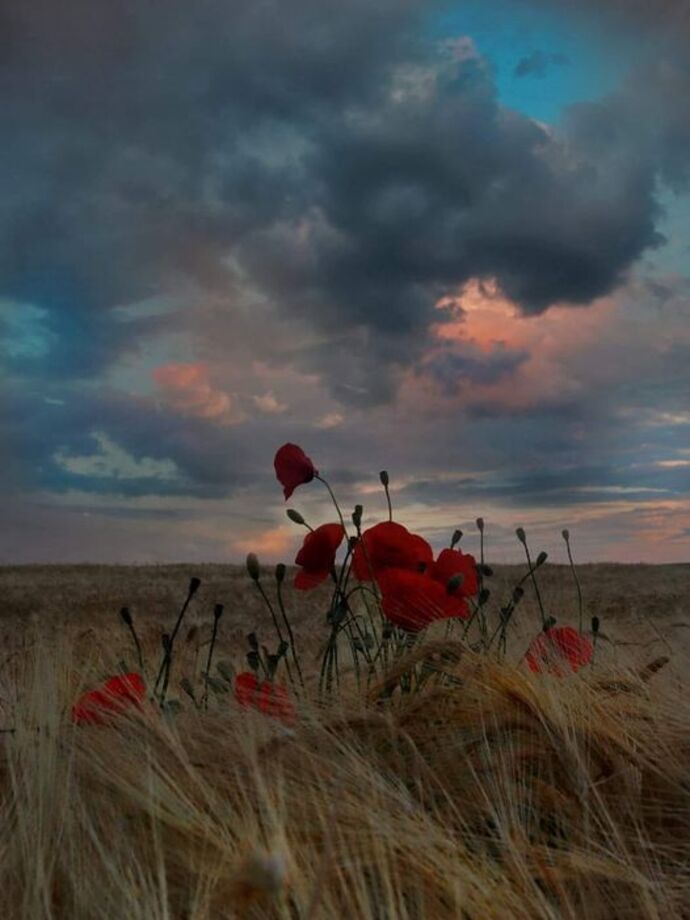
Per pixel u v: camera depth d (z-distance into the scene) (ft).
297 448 7.95
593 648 8.52
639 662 8.15
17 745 5.17
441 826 5.00
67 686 7.16
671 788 5.52
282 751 5.30
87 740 5.39
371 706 6.37
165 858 4.37
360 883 4.16
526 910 4.16
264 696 6.64
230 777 5.20
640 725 6.16
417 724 6.00
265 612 40.42
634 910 4.36
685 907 4.46
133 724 5.74
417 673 7.21
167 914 3.81
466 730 5.85
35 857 4.21
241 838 4.32
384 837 4.46
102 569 79.61
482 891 4.17
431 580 7.29
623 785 5.42
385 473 8.30
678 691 6.92
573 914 4.19
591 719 5.99
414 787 5.44
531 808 5.28
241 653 10.60
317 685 7.62
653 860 4.91
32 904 3.94
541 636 7.63
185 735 5.86
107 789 4.83
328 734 5.70
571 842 5.04
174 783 4.79
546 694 5.94
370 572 8.03
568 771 5.25
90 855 4.37
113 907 3.98
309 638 11.76
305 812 4.77
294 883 3.84
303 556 7.77
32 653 7.58
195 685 8.32
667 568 73.67
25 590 52.54
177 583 61.11
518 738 5.71
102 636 9.52
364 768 5.26
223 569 78.89
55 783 4.76
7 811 4.61
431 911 4.10
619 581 58.08
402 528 8.08
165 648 7.43
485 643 8.00
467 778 5.53
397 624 7.27
